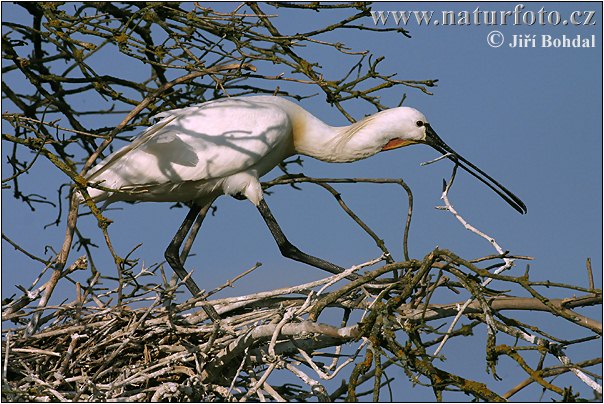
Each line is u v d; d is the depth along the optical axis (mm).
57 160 11516
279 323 10578
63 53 14523
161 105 14430
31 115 14250
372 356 9930
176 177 13648
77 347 11477
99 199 13516
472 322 11031
